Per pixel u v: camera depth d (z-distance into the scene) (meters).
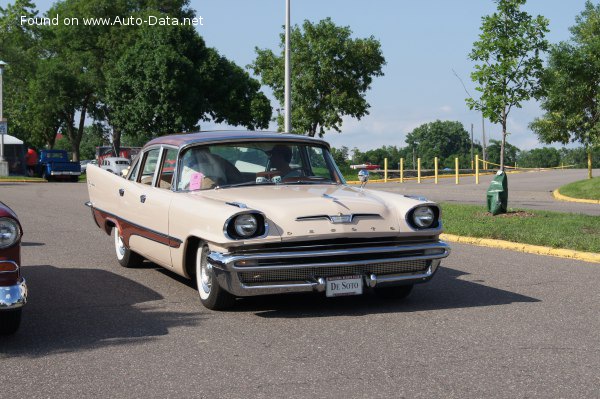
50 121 62.19
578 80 25.47
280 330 5.82
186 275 6.98
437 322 6.08
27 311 6.55
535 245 10.38
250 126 56.09
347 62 47.75
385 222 6.27
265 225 5.94
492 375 4.63
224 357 5.06
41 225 13.62
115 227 9.08
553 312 6.45
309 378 4.58
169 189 7.35
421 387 4.40
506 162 117.94
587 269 8.78
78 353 5.18
